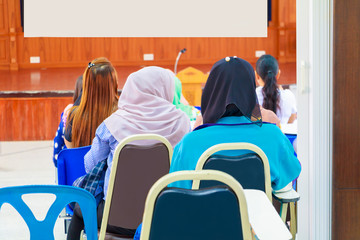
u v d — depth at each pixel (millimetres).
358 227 2387
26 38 10312
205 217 1464
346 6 2268
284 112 4125
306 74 2494
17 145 6941
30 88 8492
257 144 2115
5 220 4020
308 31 2477
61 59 10422
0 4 10102
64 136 3158
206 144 2098
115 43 10477
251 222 1543
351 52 2289
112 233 2482
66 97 7191
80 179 2605
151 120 2568
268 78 4074
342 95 2311
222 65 2145
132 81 2635
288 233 1493
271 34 10609
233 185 1467
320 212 2469
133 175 2363
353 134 2334
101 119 3025
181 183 2072
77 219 2604
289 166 2170
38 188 1773
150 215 1460
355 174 2357
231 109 2150
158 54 10539
